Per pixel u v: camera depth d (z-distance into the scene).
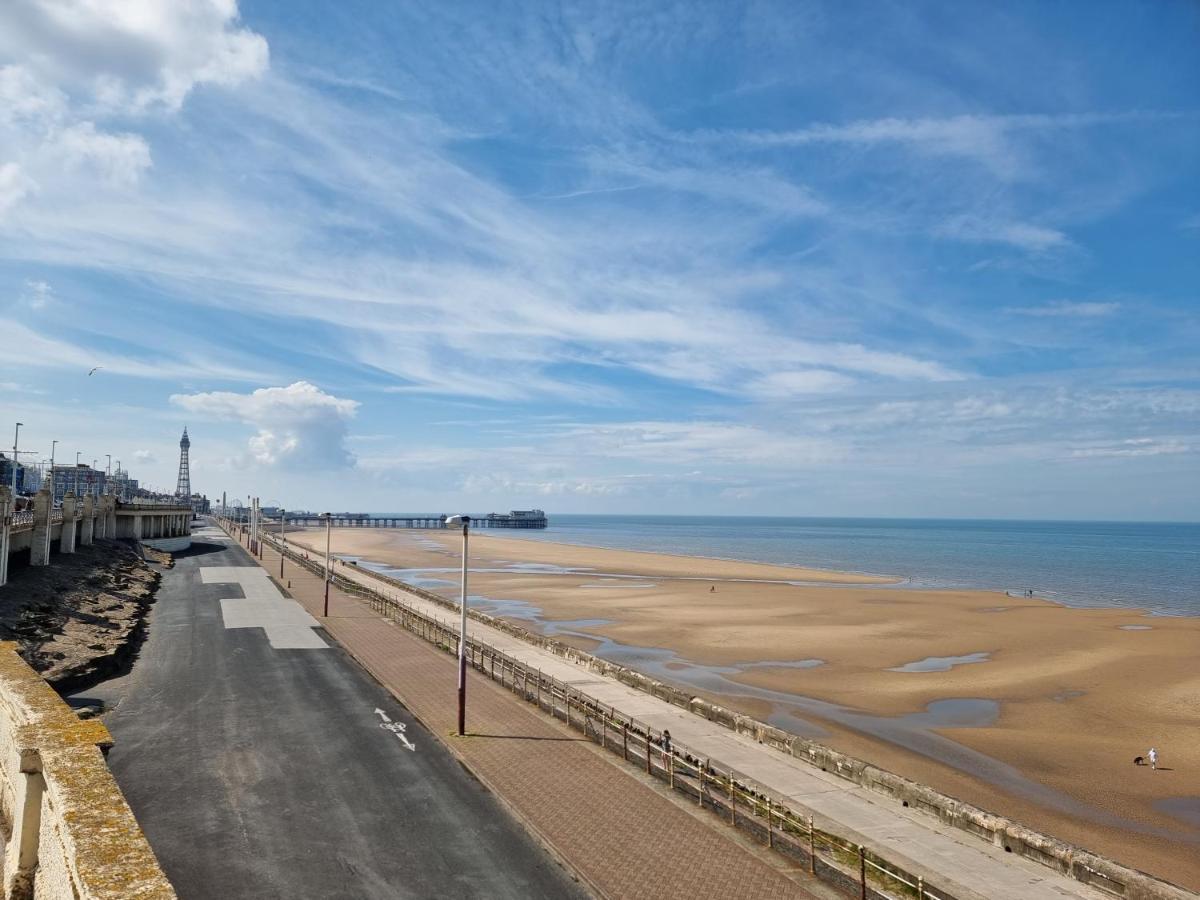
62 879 11.39
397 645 45.66
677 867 18.50
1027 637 60.41
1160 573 124.06
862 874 16.84
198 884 17.44
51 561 61.72
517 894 17.41
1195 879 22.98
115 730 28.50
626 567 122.75
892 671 48.94
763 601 80.25
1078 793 29.67
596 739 28.25
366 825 20.80
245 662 40.19
